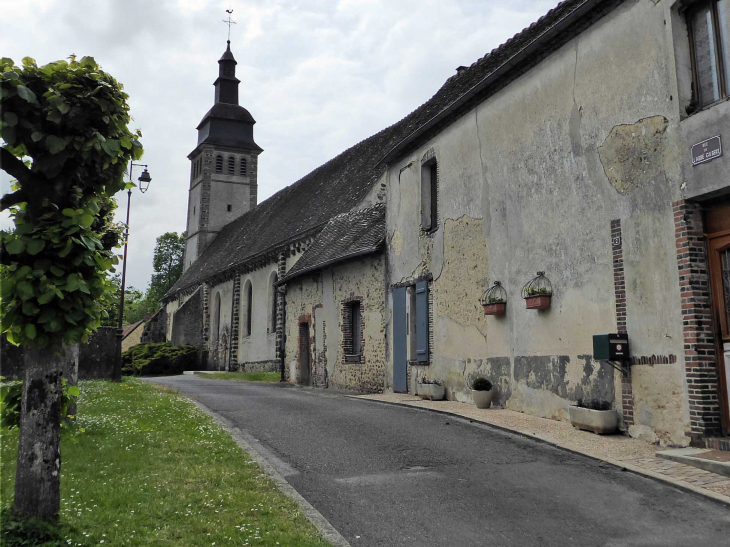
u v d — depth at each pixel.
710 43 7.80
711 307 7.58
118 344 19.09
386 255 16.36
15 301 4.59
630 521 5.37
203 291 40.09
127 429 8.73
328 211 25.52
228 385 20.27
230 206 47.75
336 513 5.64
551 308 10.11
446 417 10.61
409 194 15.40
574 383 9.54
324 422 10.16
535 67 10.79
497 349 11.55
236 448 7.95
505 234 11.44
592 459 7.38
